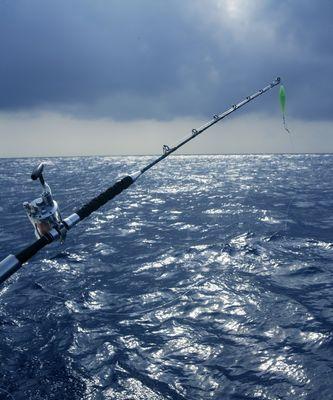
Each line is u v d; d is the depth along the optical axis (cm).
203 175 3850
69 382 406
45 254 923
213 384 392
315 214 1395
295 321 515
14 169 6606
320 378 388
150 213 1554
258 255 837
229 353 447
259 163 6719
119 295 646
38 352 467
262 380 392
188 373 414
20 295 655
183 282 693
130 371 422
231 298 604
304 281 666
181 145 279
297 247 901
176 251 920
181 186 2695
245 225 1202
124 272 772
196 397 374
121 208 1711
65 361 445
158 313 568
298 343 459
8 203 2044
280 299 590
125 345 478
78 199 2048
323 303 570
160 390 388
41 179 188
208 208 1616
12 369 432
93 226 1293
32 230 1240
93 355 458
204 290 644
